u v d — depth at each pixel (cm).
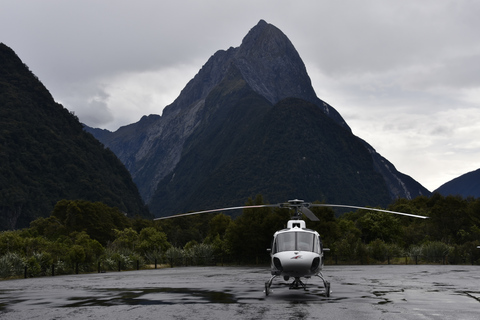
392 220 8881
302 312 1374
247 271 4384
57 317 1334
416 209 11356
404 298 1741
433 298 1738
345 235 7475
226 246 7169
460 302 1617
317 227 7062
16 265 4053
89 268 4938
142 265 5775
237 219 7275
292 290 2069
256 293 1945
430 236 9138
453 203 9762
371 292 1975
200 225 13738
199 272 4178
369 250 6831
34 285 2639
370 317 1284
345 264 6550
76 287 2402
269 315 1323
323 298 1744
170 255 6694
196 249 7006
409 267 5134
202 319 1273
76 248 4741
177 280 2870
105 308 1505
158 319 1283
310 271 1783
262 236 6956
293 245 1844
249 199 7275
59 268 4503
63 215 11806
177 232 12650
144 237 8100
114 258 5394
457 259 6612
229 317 1297
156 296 1848
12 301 1748
